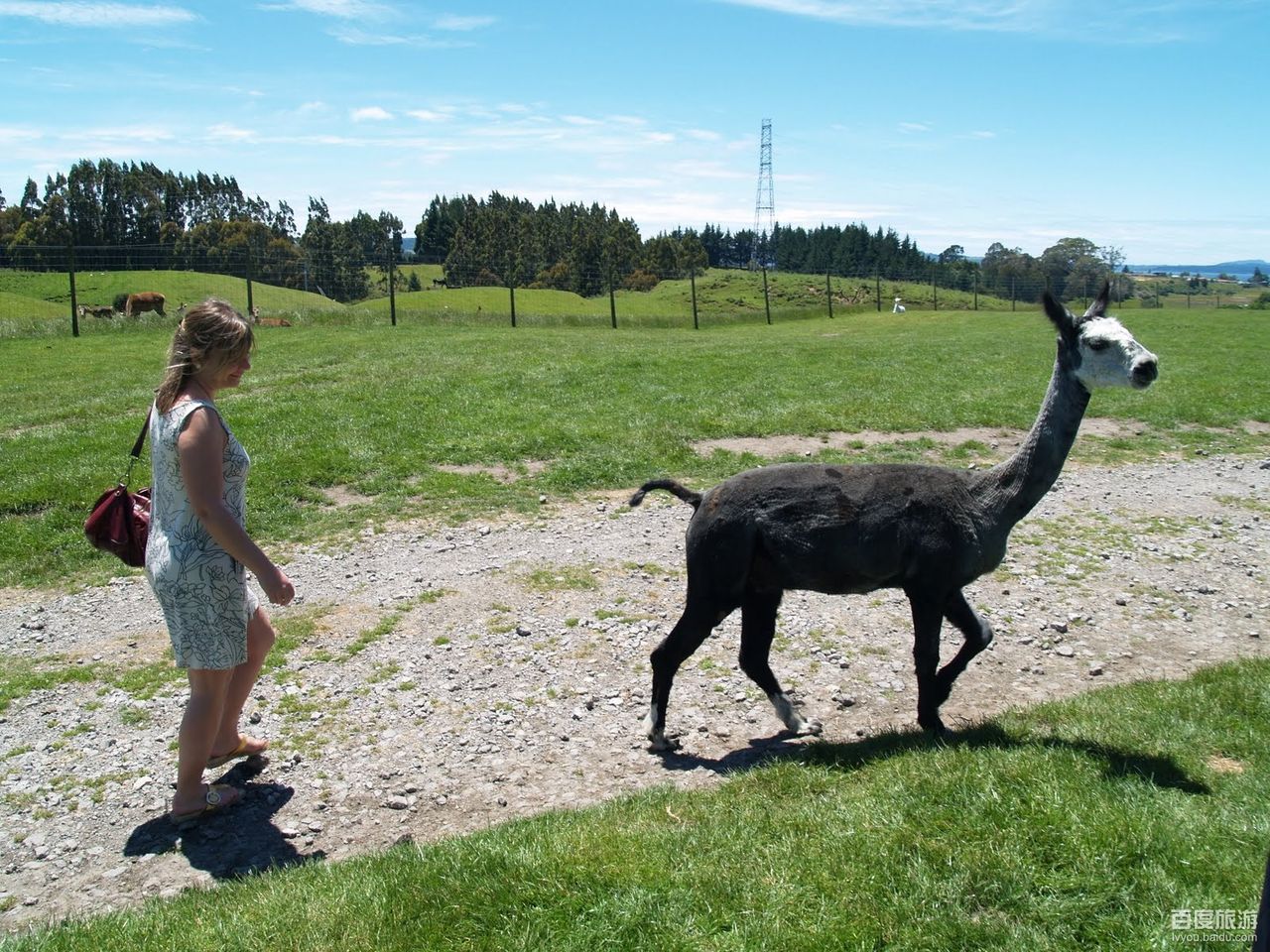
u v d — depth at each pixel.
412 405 16.11
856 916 3.62
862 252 139.75
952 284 115.75
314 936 3.68
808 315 61.12
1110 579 9.40
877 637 7.79
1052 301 5.41
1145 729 5.51
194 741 4.91
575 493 12.21
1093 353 5.26
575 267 105.25
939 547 5.42
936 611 5.54
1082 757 4.97
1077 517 11.59
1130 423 17.09
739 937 3.52
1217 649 7.78
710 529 5.62
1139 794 4.50
